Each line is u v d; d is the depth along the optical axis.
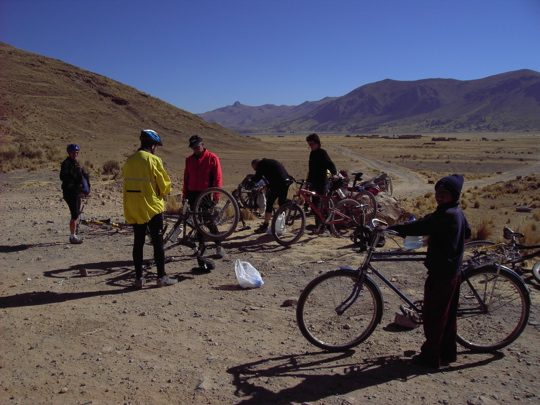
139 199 5.89
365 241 4.29
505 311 4.76
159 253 6.13
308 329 4.53
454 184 3.80
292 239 8.27
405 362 3.99
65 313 5.22
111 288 6.12
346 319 4.74
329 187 9.51
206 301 5.56
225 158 67.50
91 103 93.75
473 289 4.33
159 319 5.02
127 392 3.52
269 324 4.83
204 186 7.14
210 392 3.51
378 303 4.24
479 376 3.74
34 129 69.19
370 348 4.25
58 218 11.45
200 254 6.80
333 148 114.12
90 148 62.06
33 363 4.01
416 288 5.70
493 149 113.31
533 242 9.40
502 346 4.18
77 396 3.46
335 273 4.20
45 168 27.59
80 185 8.53
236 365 3.95
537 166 61.75
